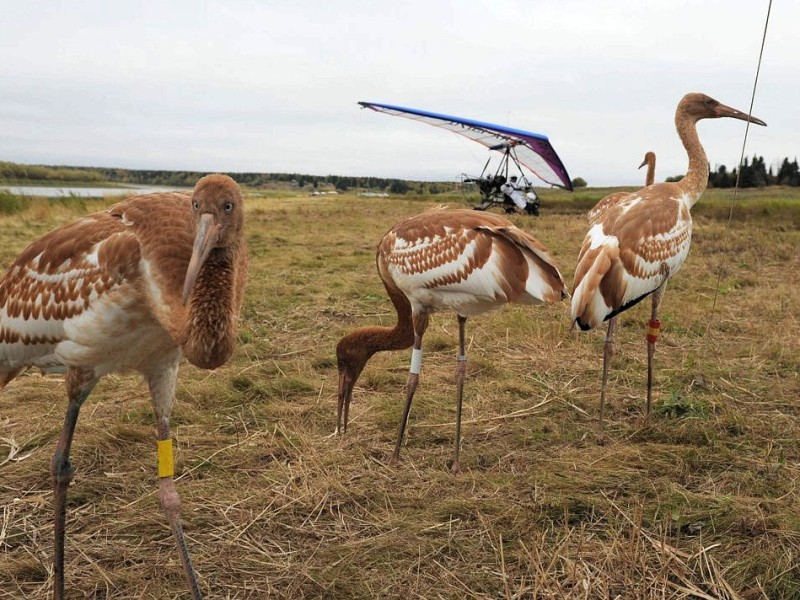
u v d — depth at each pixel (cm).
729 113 648
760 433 529
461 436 539
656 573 358
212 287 301
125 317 328
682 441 523
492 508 425
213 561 379
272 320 884
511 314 878
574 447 520
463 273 477
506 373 669
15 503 435
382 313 927
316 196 4722
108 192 3588
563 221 2233
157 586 356
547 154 2008
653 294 556
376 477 473
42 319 343
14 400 599
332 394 625
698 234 1730
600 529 405
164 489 335
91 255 330
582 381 655
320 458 489
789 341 761
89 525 415
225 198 302
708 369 671
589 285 514
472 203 3161
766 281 1120
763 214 2261
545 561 371
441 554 384
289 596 351
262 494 446
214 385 622
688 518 408
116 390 630
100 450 502
